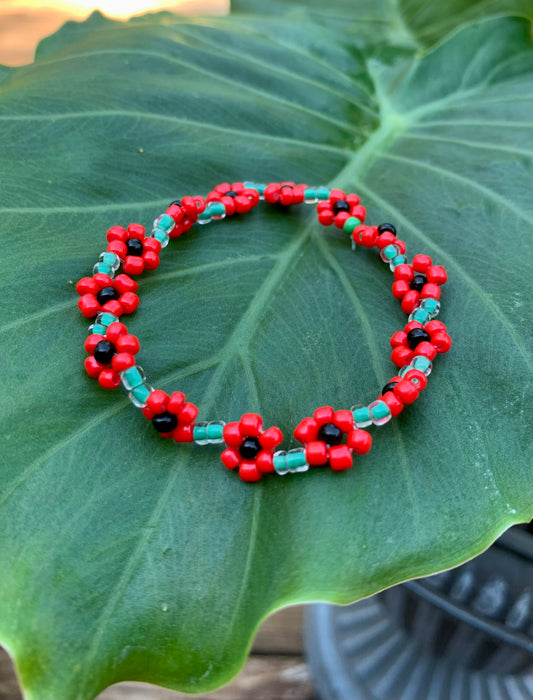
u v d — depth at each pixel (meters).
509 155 0.13
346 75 0.15
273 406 0.10
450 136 0.14
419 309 0.10
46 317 0.10
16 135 0.11
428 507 0.09
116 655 0.08
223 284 0.11
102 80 0.13
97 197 0.11
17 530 0.08
